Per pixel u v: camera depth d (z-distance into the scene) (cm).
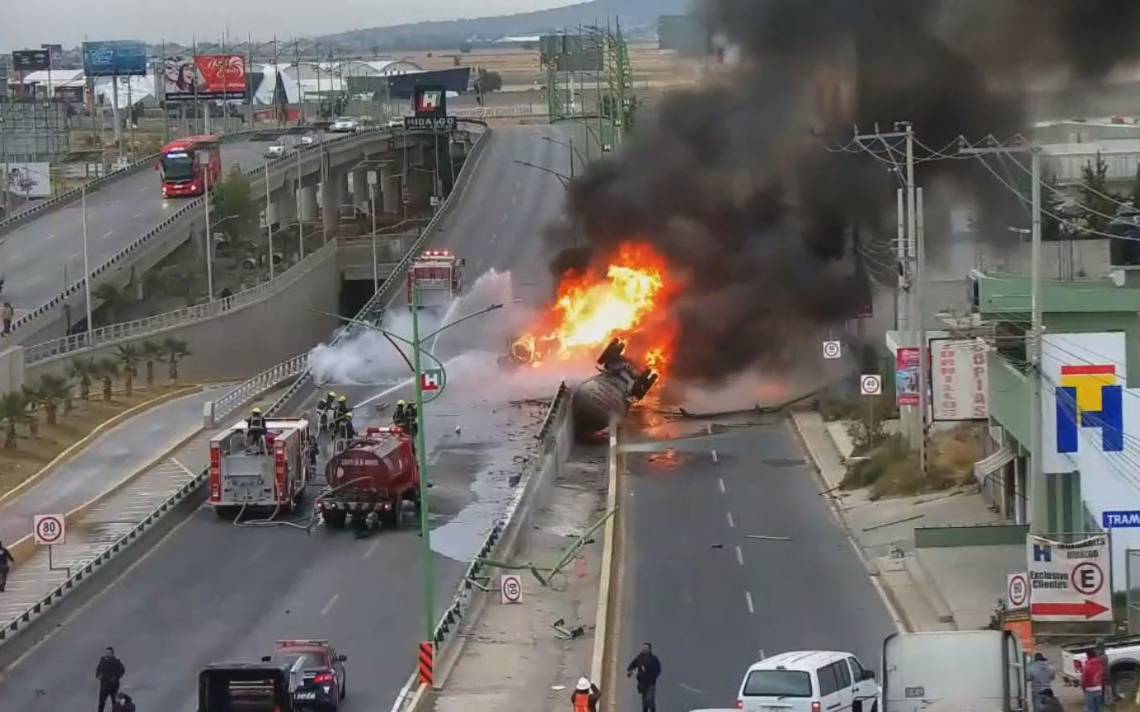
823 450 7212
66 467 7231
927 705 3139
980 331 5606
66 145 19312
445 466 6956
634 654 4434
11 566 5503
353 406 8281
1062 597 4097
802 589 5066
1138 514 4575
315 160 16262
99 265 11488
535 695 4100
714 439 7688
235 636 4647
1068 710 3625
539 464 6669
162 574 5359
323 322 13000
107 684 3875
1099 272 6488
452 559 5472
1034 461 4578
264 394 9000
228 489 6056
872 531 5734
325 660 3922
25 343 9844
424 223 16125
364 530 5888
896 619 4662
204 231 13350
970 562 5091
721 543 5725
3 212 15175
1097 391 4600
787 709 3353
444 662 4353
